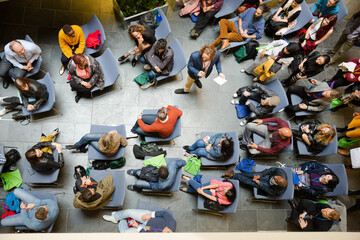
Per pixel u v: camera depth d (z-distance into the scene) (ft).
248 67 16.15
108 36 16.47
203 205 12.53
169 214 11.87
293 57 15.02
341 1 15.57
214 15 16.56
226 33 15.47
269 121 13.43
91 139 12.77
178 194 13.93
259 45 17.37
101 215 13.21
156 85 15.70
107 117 14.89
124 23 16.17
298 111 14.70
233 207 11.84
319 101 13.85
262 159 15.06
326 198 14.51
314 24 14.78
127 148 14.39
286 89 16.71
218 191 12.09
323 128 12.65
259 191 13.06
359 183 15.25
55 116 14.52
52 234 6.21
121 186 11.96
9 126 14.10
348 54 17.71
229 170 14.52
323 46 17.76
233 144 12.62
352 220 14.44
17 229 12.20
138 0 15.14
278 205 14.34
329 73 17.28
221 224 13.82
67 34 12.81
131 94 15.43
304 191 13.25
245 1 16.80
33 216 11.09
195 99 15.83
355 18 15.15
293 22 16.01
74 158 13.94
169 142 14.79
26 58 13.07
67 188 13.51
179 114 12.82
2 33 15.51
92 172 12.34
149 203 13.24
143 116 13.41
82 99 14.98
